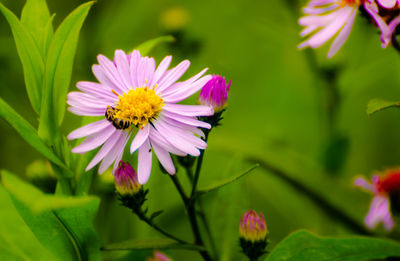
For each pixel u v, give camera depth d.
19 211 0.29
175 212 0.37
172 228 0.41
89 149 0.29
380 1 0.29
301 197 0.40
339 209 0.39
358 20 0.41
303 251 0.29
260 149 0.41
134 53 0.30
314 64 0.41
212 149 0.41
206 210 0.35
